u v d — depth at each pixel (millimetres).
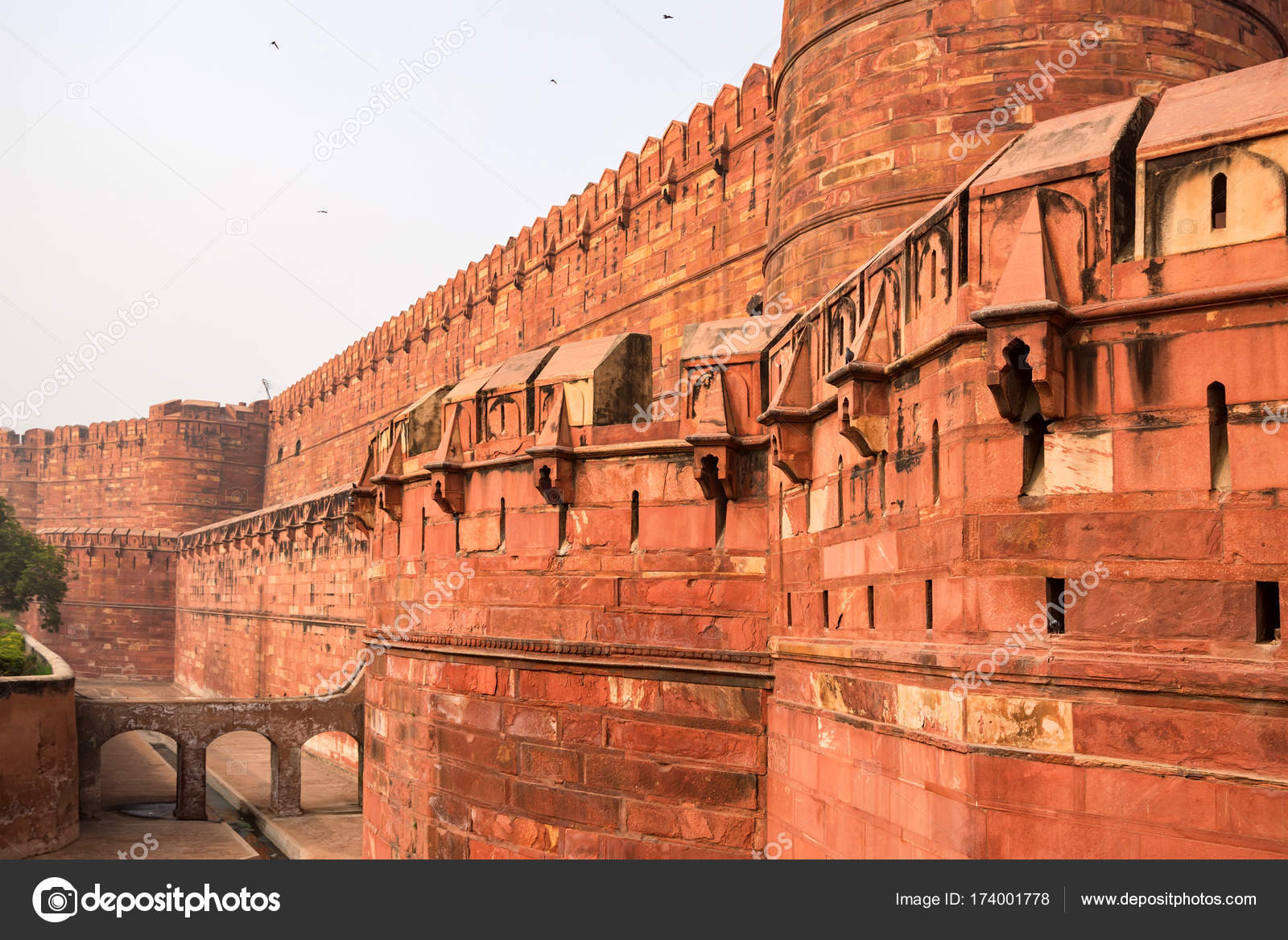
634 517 12555
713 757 11688
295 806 34594
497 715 13672
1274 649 6320
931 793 7969
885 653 8703
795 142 17141
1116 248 7094
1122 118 7488
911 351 8562
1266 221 6512
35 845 28562
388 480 16250
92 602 73375
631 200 32250
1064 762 6961
